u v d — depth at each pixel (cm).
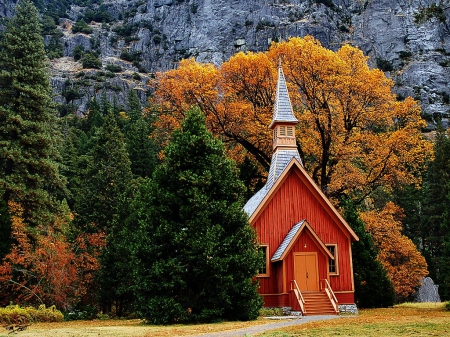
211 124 4812
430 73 14238
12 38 4038
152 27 19775
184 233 2236
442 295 4481
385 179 4378
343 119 4459
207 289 2256
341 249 3203
